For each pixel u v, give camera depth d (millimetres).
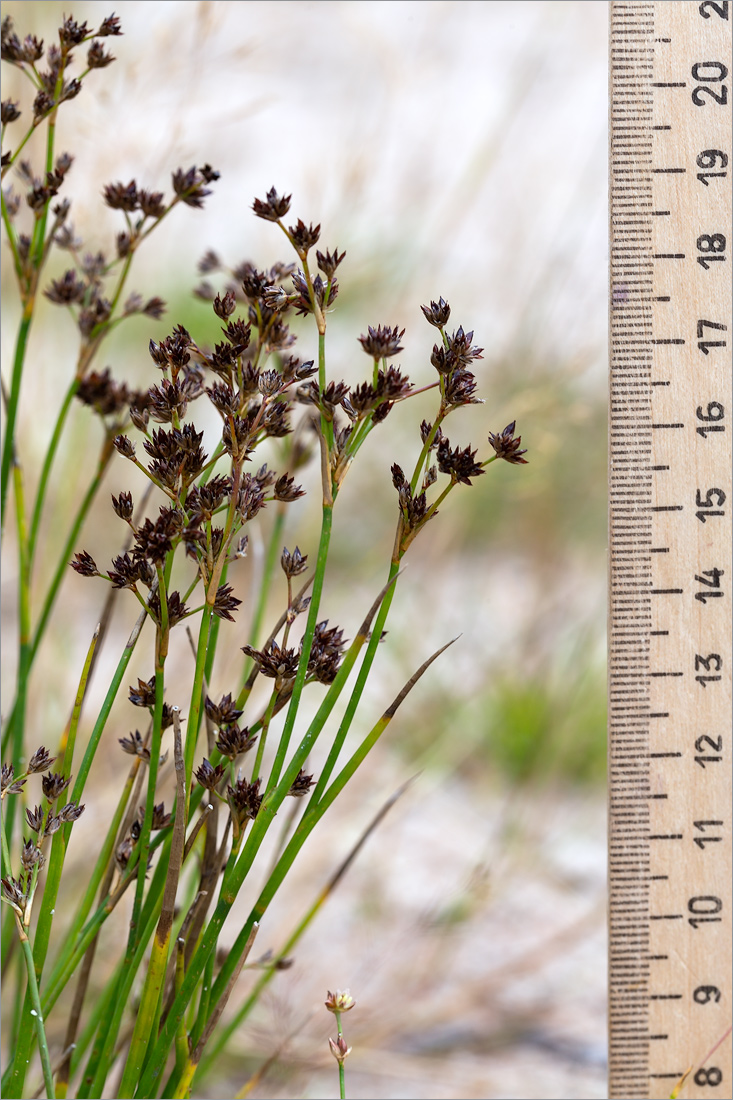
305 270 430
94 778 583
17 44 464
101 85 567
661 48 461
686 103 462
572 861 637
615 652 472
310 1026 548
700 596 471
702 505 469
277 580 708
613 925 477
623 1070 480
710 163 463
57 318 735
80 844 562
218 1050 475
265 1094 529
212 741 448
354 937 586
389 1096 543
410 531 430
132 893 555
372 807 655
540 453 722
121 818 456
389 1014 555
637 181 463
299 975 541
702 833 476
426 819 657
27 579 479
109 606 473
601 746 702
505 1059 556
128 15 750
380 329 428
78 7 754
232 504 428
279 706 435
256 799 432
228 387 429
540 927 599
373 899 594
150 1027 436
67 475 614
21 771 478
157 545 427
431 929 577
